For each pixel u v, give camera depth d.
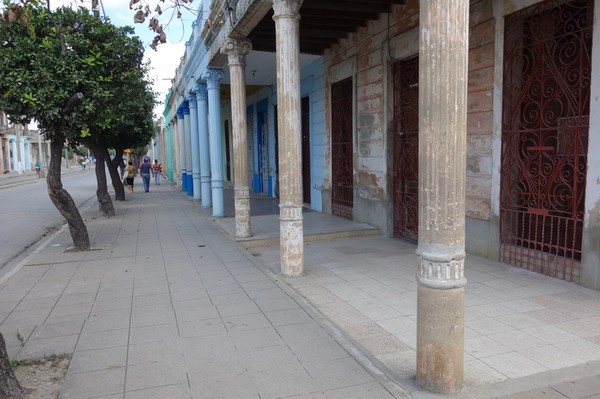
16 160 53.38
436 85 2.88
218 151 11.59
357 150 9.79
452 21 2.84
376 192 9.12
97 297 5.50
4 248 9.66
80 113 7.30
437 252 2.97
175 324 4.53
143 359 3.77
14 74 6.81
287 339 4.11
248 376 3.45
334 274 6.29
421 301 3.09
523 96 6.01
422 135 2.98
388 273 6.27
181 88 18.27
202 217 12.16
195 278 6.22
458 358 3.07
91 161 86.38
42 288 5.93
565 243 5.47
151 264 7.10
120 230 10.49
